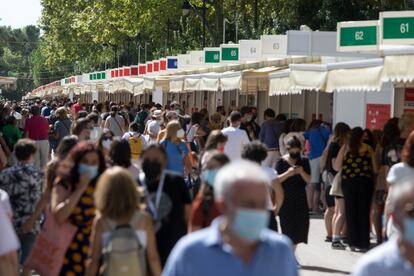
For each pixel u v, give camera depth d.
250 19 97.44
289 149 23.03
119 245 12.42
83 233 15.16
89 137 23.56
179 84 53.09
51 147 52.81
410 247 8.25
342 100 37.50
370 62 25.25
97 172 15.27
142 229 12.64
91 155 14.95
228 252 8.38
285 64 46.94
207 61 56.53
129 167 17.17
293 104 51.78
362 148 25.06
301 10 72.38
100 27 135.88
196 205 14.07
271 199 20.27
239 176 8.11
